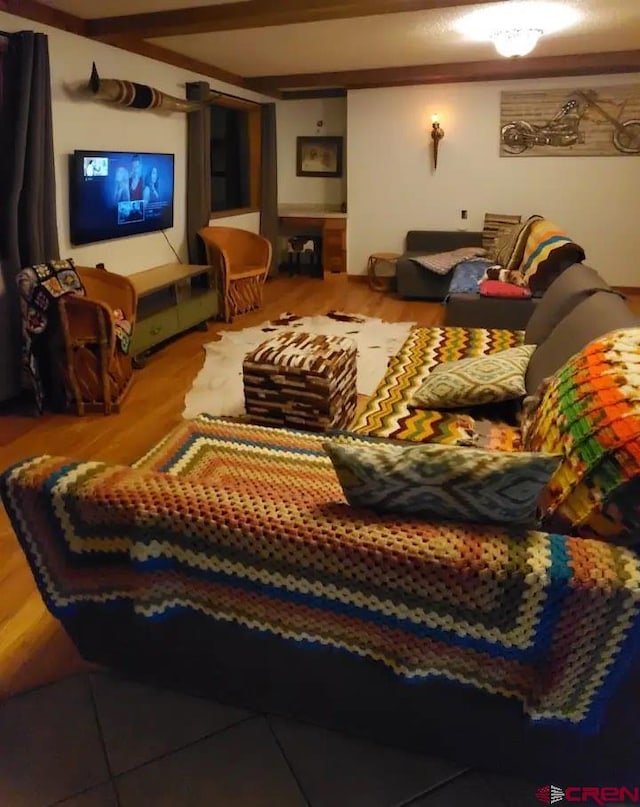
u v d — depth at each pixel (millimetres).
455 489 1262
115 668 1774
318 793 1512
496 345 3246
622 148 6555
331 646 1416
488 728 1438
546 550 1230
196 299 5133
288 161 8039
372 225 7551
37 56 3473
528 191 6957
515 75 6449
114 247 4805
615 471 1325
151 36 4203
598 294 2545
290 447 2195
